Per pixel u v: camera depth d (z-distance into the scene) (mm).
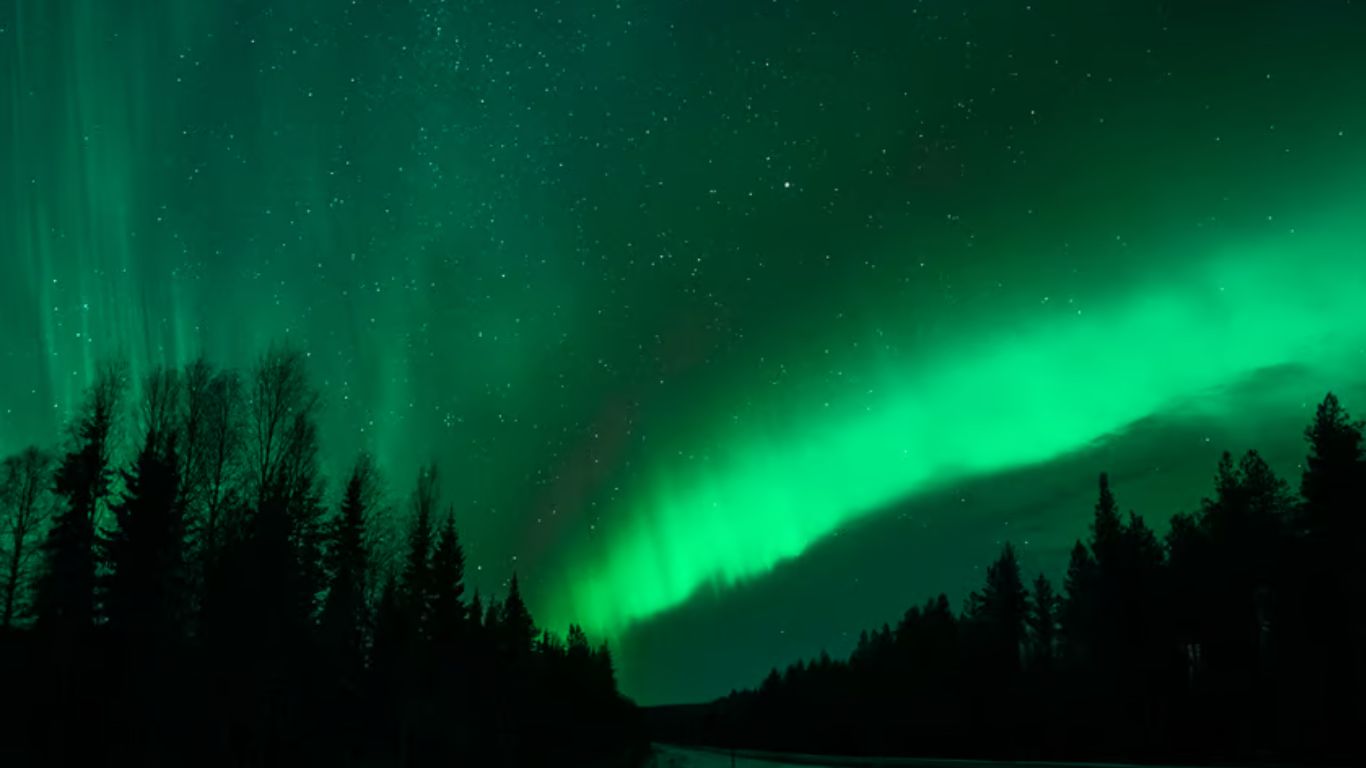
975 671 83750
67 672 29859
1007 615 89688
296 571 37906
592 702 97125
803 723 126875
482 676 56781
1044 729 72625
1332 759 44594
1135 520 70438
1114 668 65688
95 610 31047
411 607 52312
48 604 30984
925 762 61688
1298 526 53531
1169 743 59125
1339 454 50812
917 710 91062
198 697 31875
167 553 32625
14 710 28938
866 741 97312
